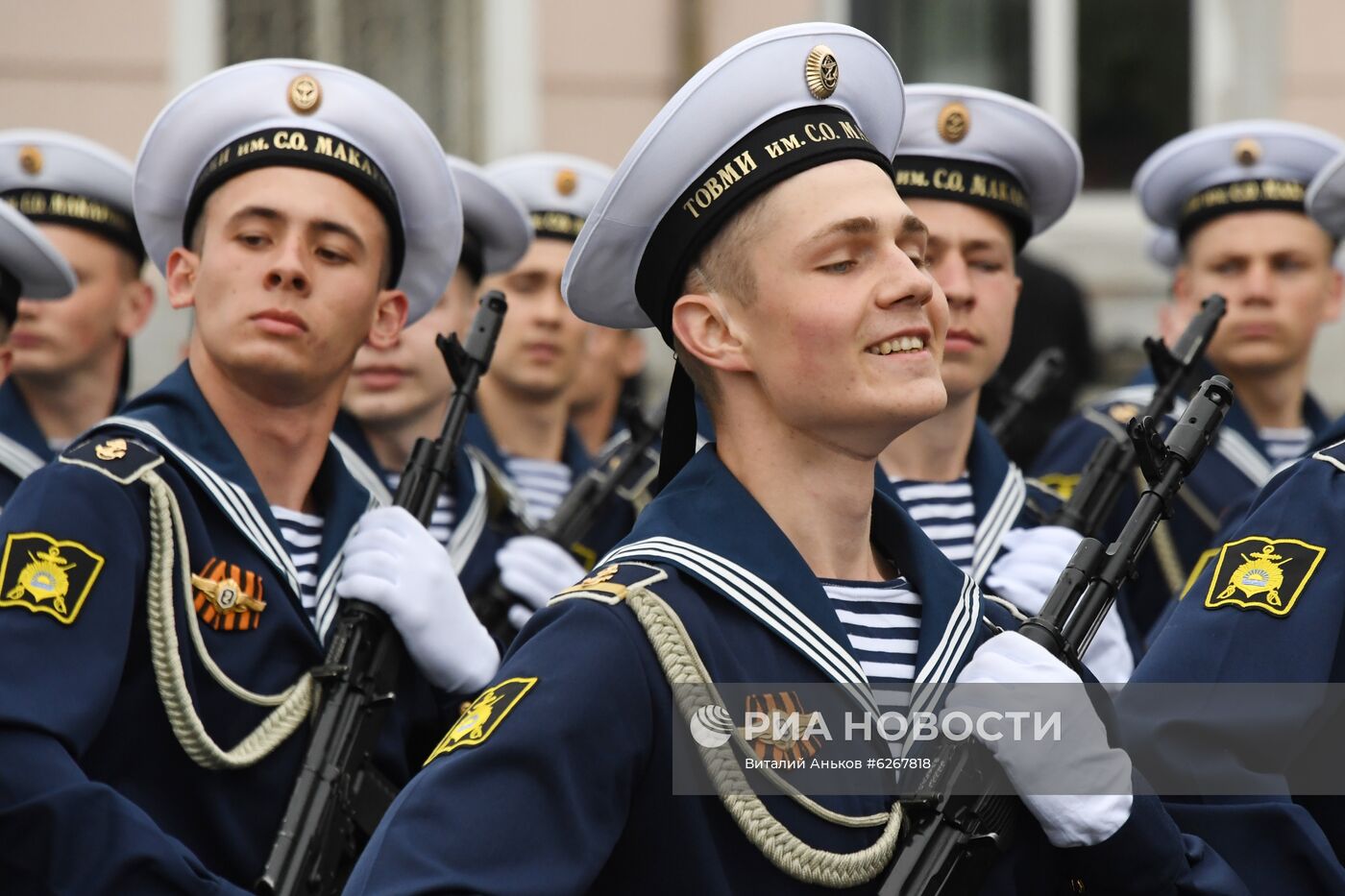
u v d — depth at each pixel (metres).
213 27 33.31
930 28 35.22
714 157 11.50
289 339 14.59
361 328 15.11
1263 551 13.22
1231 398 12.66
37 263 18.72
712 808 10.65
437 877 10.03
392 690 14.70
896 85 12.21
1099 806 11.23
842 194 11.23
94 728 12.98
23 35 32.81
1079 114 35.34
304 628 14.37
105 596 13.30
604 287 12.14
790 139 11.41
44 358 21.31
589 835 10.37
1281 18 35.03
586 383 25.77
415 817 10.31
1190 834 12.59
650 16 34.06
